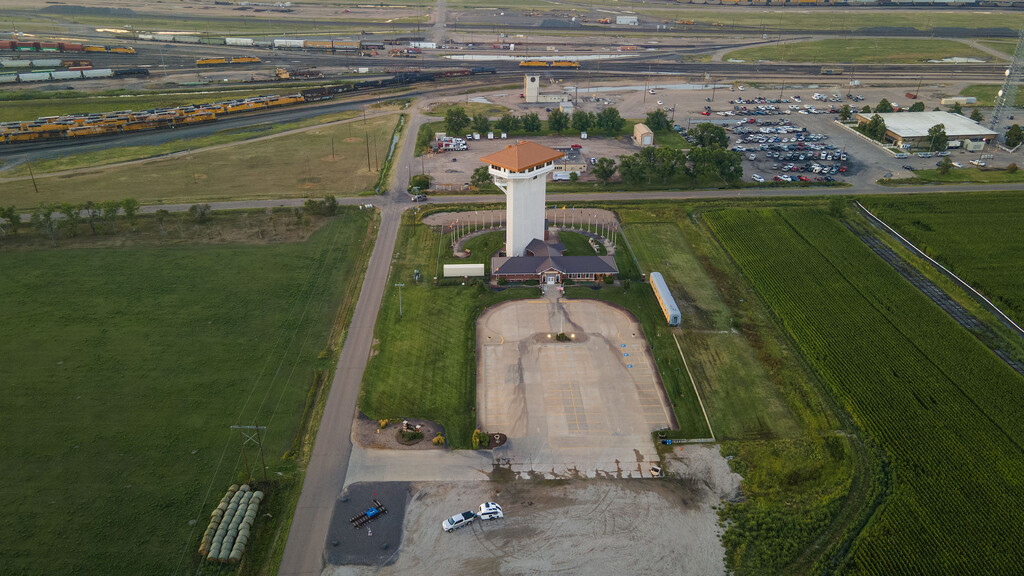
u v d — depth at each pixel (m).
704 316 155.38
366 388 129.75
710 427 121.44
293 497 105.00
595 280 170.12
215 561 94.00
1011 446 115.88
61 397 124.00
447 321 152.75
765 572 93.94
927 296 163.75
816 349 142.38
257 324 148.62
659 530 100.69
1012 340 147.38
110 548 95.50
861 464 112.56
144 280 164.88
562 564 95.25
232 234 192.12
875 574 92.62
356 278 170.12
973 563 94.12
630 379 134.00
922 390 129.88
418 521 101.69
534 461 113.56
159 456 111.75
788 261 179.00
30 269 168.50
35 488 104.81
